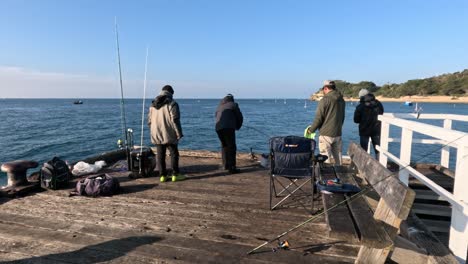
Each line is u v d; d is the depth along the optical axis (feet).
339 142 16.78
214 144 59.67
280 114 155.22
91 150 53.16
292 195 15.20
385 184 8.84
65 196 15.20
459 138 8.29
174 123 17.15
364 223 8.39
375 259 8.18
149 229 11.29
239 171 20.51
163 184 17.40
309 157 12.98
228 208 13.42
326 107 16.33
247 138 68.39
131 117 129.39
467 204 8.25
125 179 18.57
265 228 11.30
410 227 10.25
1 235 10.83
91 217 12.46
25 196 15.23
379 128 20.15
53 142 61.05
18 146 56.80
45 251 9.66
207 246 9.92
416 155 45.55
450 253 8.29
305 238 10.44
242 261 8.96
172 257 9.22
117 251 9.62
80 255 9.39
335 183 11.74
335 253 9.39
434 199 15.66
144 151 19.15
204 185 17.13
